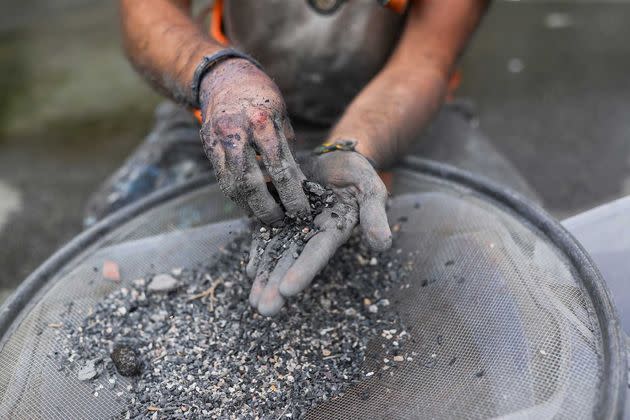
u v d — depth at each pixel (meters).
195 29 1.10
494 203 1.01
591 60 2.94
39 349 0.90
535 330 0.80
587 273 0.82
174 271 1.02
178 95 1.03
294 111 1.31
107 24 3.70
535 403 0.72
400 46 1.23
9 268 1.84
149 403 0.83
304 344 0.89
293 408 0.80
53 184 2.27
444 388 0.78
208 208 1.11
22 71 3.21
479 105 2.65
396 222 1.04
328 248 0.81
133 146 2.51
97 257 1.05
